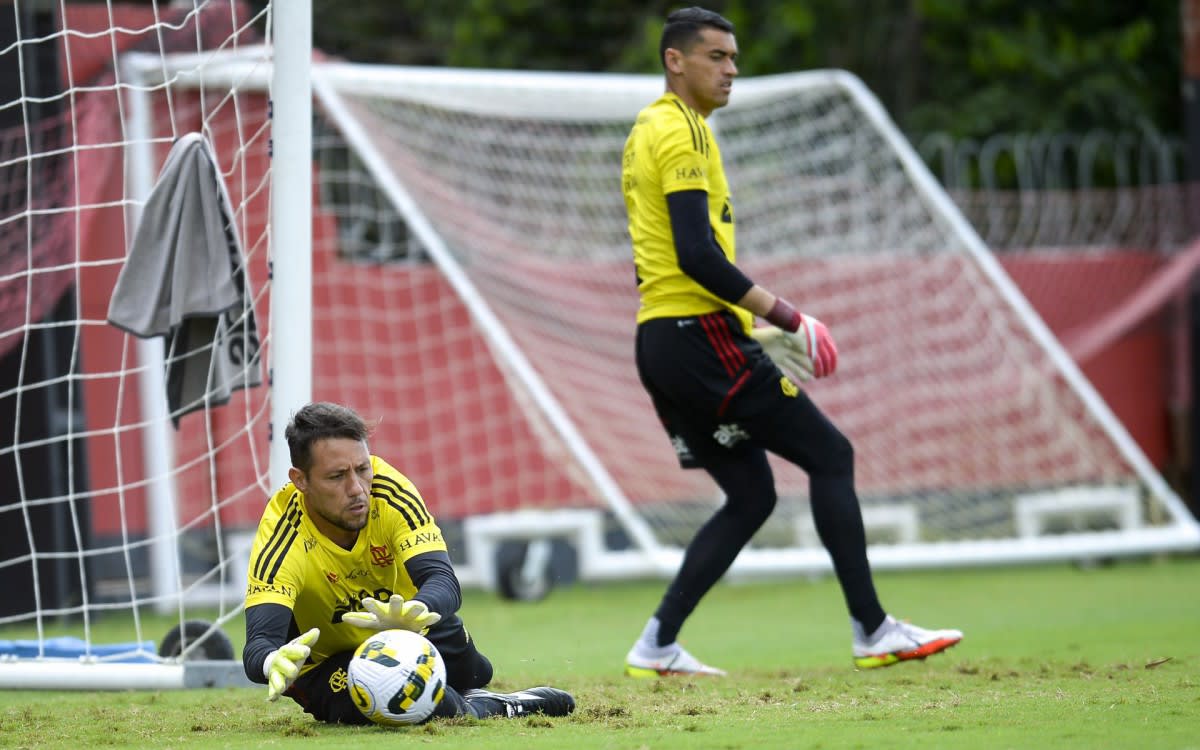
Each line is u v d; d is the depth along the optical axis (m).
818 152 43.53
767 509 20.05
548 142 41.50
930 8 59.19
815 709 15.12
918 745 12.18
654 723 14.16
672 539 39.62
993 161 56.88
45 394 30.14
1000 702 15.16
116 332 33.66
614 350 40.62
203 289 18.84
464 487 40.59
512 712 14.76
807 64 60.72
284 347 18.86
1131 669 18.41
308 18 18.98
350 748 12.60
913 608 30.33
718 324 19.03
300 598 14.22
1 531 30.28
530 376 33.31
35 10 29.38
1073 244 48.88
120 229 31.58
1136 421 47.25
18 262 28.08
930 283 42.16
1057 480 41.94
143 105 30.66
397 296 40.00
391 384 39.97
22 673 19.16
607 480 33.00
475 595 37.59
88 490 31.66
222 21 32.91
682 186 18.59
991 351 41.75
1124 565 39.50
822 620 29.36
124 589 32.97
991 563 36.47
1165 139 56.53
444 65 60.16
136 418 34.78
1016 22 61.12
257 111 33.28
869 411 42.19
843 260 42.81
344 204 39.00
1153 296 43.56
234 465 36.06
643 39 58.69
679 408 19.55
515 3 59.25
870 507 39.03
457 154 40.53
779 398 19.17
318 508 13.66
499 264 41.09
